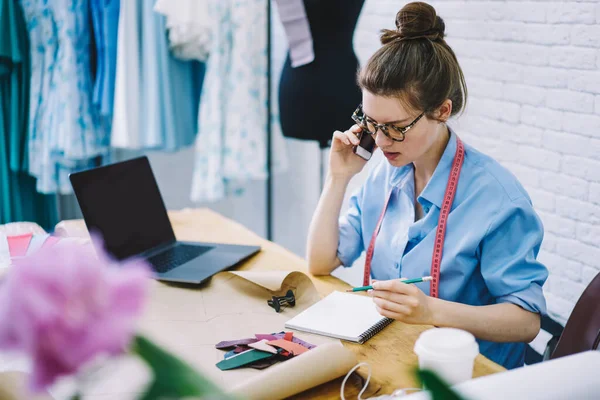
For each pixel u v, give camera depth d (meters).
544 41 2.35
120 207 1.91
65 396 1.16
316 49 2.72
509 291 1.57
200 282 1.70
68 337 0.59
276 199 3.97
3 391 1.08
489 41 2.57
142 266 0.66
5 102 3.25
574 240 2.35
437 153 1.69
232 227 2.23
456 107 1.60
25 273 0.60
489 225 1.59
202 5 2.95
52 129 3.11
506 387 0.94
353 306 1.57
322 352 1.23
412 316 1.44
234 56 3.05
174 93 3.22
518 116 2.49
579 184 2.30
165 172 4.07
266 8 3.08
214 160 3.11
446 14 2.74
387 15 3.00
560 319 2.43
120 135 3.11
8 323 0.59
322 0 2.64
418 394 0.95
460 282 1.64
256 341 1.39
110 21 3.03
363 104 1.58
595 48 2.19
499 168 1.66
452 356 1.03
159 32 3.08
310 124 2.80
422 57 1.51
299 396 1.21
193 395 0.63
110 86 3.10
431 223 1.67
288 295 1.61
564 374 0.98
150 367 0.64
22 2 3.05
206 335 1.44
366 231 1.88
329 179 1.88
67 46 3.03
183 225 2.25
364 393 1.22
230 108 3.10
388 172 1.83
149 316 1.53
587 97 2.24
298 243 3.88
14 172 3.33
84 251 0.67
